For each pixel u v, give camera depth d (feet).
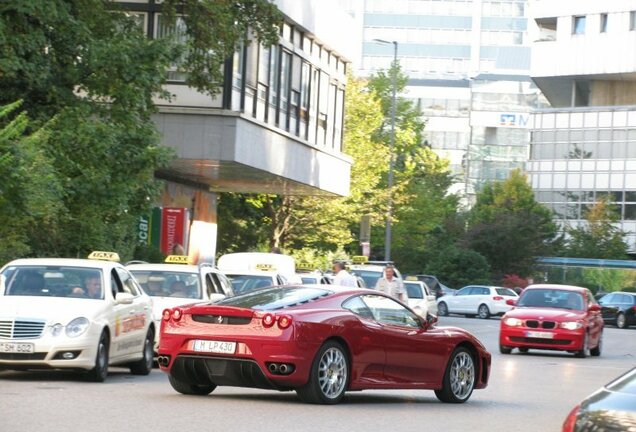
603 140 387.14
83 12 102.37
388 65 635.25
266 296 57.72
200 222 177.99
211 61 114.42
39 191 87.56
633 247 379.55
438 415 55.77
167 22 115.55
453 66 635.66
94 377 65.87
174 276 85.30
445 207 324.19
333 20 183.32
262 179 168.45
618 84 389.19
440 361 61.72
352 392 66.90
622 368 105.19
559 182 393.70
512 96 575.79
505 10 634.02
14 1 92.27
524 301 124.67
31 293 67.87
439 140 602.44
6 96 98.68
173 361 56.44
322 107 184.44
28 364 63.93
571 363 110.01
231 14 114.52
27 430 43.11
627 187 382.22
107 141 97.14
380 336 58.18
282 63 165.68
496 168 573.33
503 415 57.98
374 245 280.31
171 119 144.87
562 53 382.83
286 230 210.59
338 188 190.70
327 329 55.67
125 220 107.45
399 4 636.89
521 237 293.23
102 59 98.63
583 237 347.15
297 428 46.75
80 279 69.15
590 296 126.93
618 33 374.63
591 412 25.66
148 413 49.90
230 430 45.11
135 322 72.28
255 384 55.21
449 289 261.44
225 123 144.46
